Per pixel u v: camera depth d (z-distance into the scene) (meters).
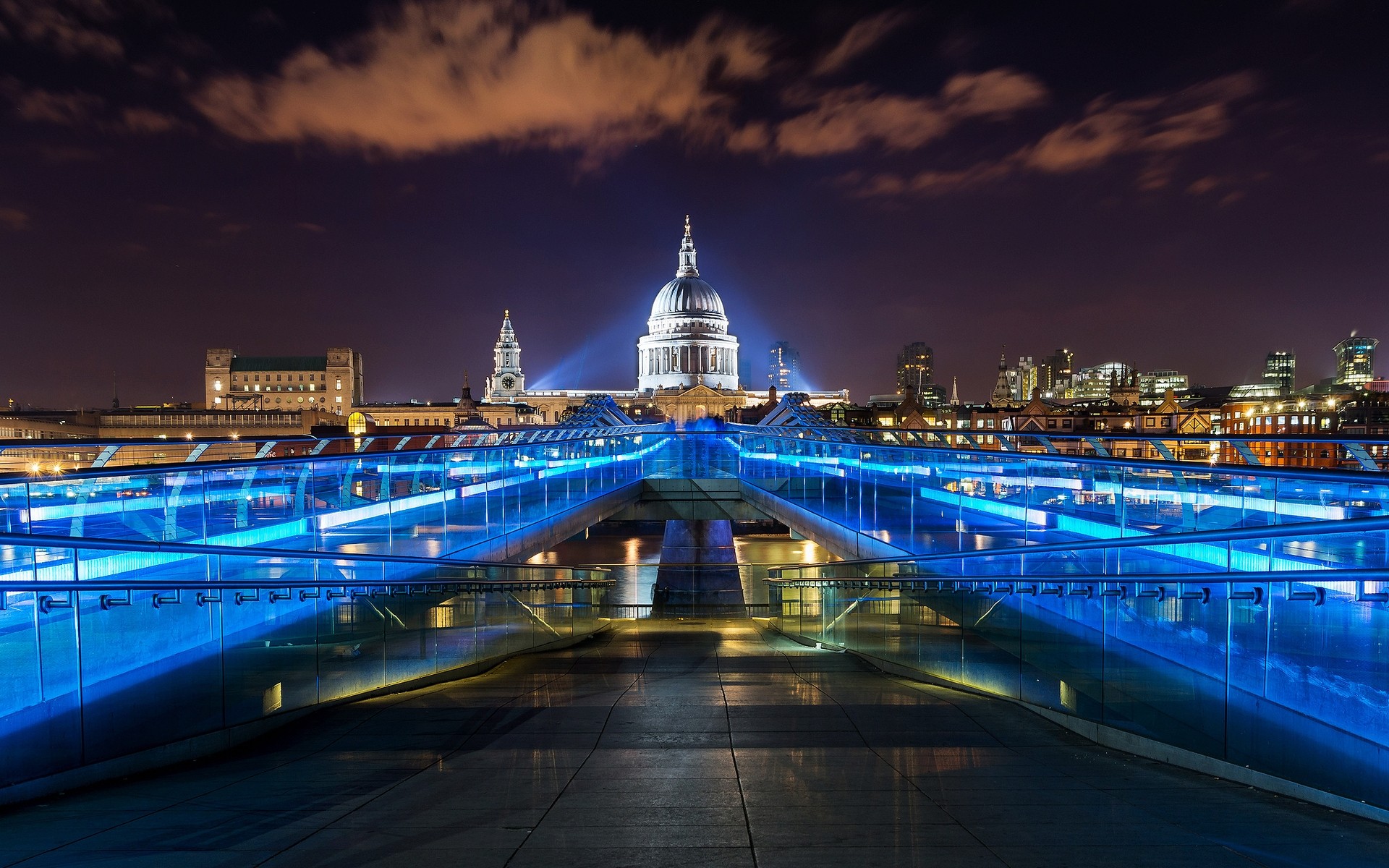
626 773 8.52
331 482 26.83
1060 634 12.06
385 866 5.68
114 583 9.20
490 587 18.06
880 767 8.82
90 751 9.02
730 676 15.96
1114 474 21.91
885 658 18.64
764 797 7.56
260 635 11.40
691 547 53.09
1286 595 8.55
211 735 10.31
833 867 5.66
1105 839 6.30
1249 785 8.48
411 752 9.73
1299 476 11.97
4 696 8.22
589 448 46.41
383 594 14.19
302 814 7.04
